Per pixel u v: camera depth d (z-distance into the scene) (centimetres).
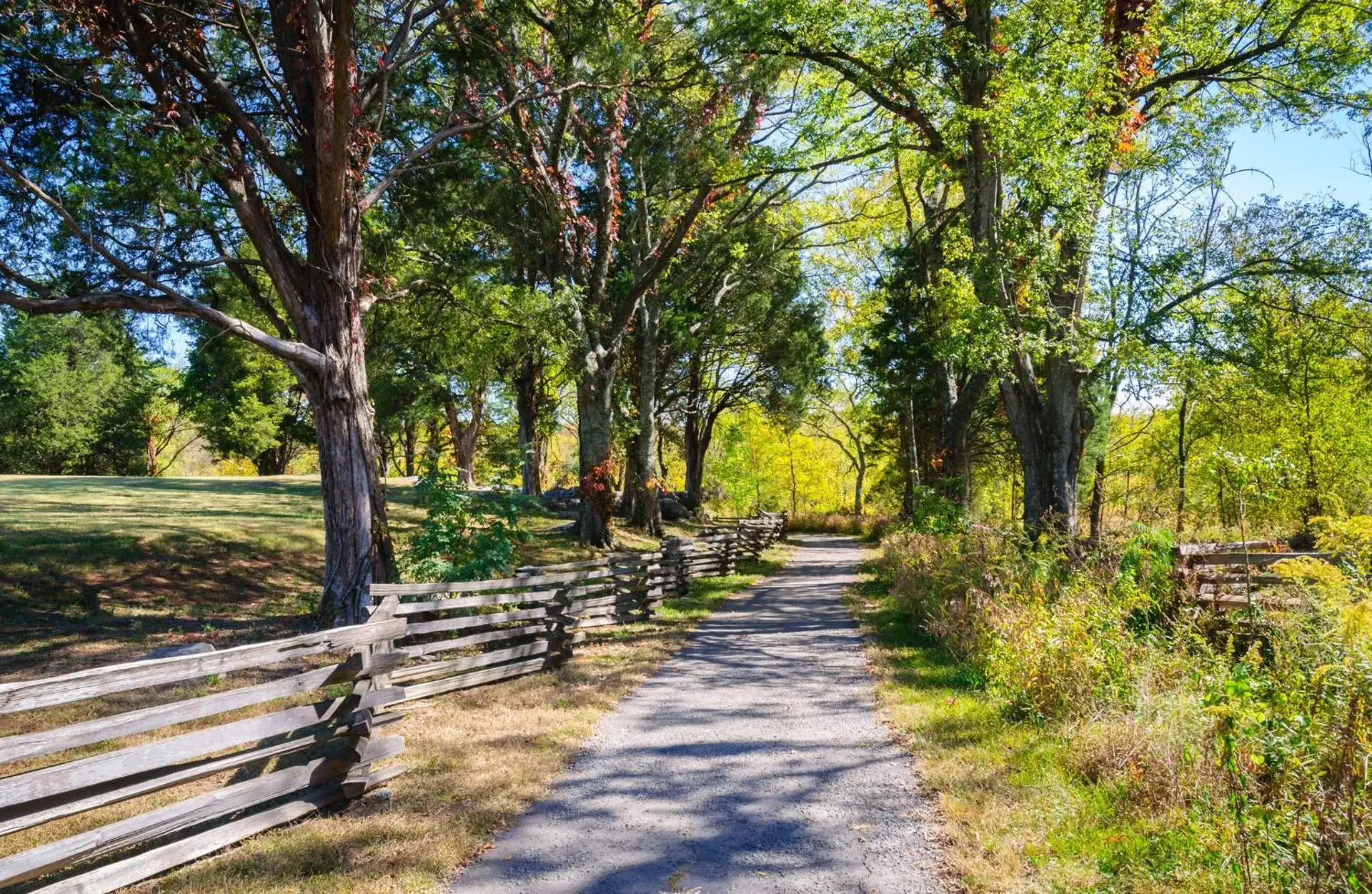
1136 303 1526
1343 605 546
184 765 624
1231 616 726
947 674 891
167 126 980
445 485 1122
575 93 1702
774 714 756
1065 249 1567
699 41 1627
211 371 4319
